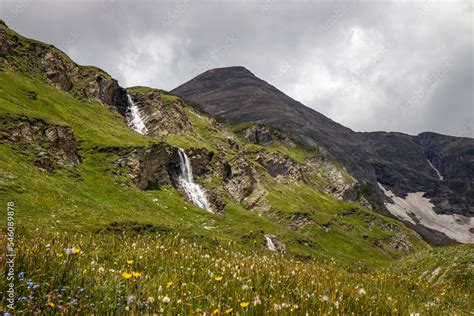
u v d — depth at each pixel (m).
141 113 144.88
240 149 190.75
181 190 107.56
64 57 130.88
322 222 141.00
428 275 26.09
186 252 12.09
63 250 8.45
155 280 8.44
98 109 119.94
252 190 146.38
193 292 7.78
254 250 15.74
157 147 102.12
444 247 30.80
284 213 137.75
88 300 6.48
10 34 110.94
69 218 44.38
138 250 11.41
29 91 93.38
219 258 12.39
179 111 154.62
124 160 86.75
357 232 154.12
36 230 12.56
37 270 7.05
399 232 188.00
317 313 7.68
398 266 31.25
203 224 81.44
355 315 8.36
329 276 13.04
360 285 12.59
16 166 53.16
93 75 131.88
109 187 73.75
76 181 67.12
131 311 6.02
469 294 18.62
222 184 130.75
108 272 8.38
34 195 46.44
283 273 11.27
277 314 7.18
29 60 111.25
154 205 79.00
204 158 133.88
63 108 100.06
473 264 24.19
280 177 190.88
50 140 71.31
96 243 12.53
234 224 88.88
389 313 9.41
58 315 5.81
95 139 90.44
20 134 64.88
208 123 185.50
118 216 52.03
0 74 92.62
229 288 8.41
